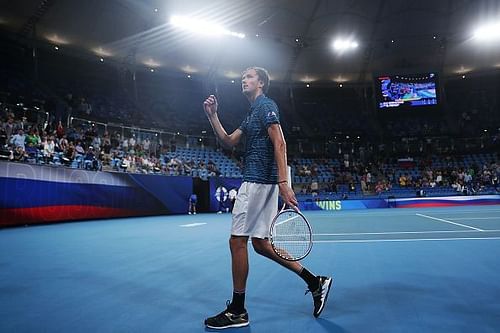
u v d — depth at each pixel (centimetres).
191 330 244
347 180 2653
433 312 266
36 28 2120
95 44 2364
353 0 2409
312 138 3077
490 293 312
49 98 2131
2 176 1144
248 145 275
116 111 2483
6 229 1088
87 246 671
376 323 247
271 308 288
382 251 548
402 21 2581
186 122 2822
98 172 1530
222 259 512
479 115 3142
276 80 3145
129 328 249
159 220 1449
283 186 248
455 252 523
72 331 244
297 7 2423
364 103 3353
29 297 329
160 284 371
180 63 2761
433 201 2245
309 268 433
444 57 2941
